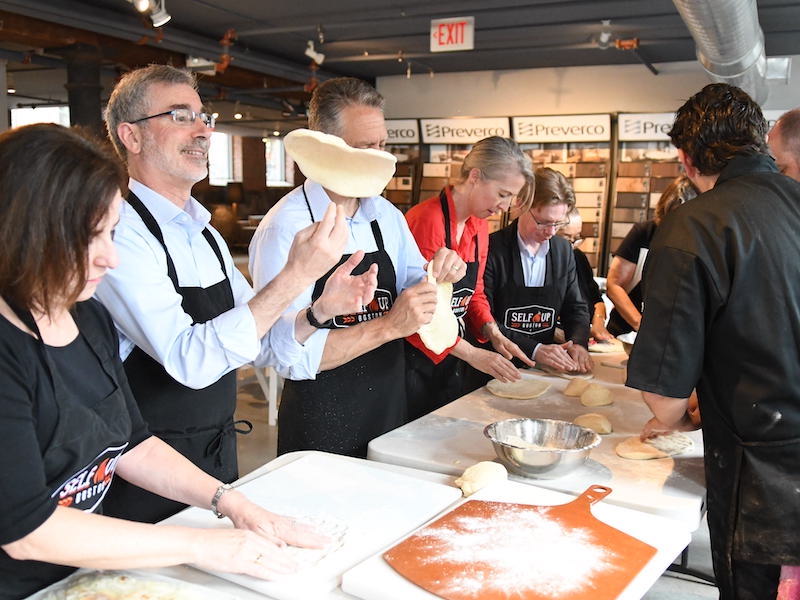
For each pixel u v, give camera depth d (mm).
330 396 1953
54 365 1069
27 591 1133
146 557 1068
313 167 1568
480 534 1270
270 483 1514
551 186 2922
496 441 1669
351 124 1893
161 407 1581
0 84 8438
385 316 1830
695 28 4516
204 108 1677
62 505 1091
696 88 8469
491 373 2359
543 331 3180
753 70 5875
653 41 7121
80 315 1185
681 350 1487
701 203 1508
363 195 1580
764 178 1507
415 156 9273
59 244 944
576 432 1798
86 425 1124
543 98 9211
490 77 9461
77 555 1019
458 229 2662
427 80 9836
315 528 1306
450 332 2020
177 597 1070
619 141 8156
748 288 1435
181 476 1300
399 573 1135
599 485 1529
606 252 8344
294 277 1401
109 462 1218
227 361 1443
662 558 1216
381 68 9578
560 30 7172
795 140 2172
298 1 6328
